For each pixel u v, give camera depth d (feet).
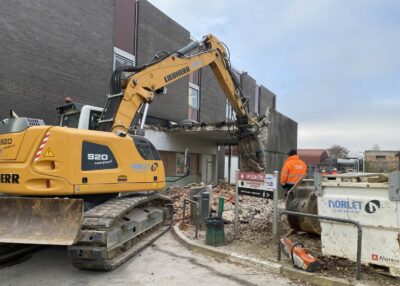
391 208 16.78
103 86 46.70
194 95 68.95
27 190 19.26
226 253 21.98
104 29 46.75
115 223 20.20
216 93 76.54
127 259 21.07
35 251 23.03
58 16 40.83
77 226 18.13
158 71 28.27
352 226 18.10
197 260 21.77
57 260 21.31
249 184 26.07
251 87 93.15
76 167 19.38
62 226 18.51
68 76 42.01
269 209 38.88
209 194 30.45
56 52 40.63
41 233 18.45
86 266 18.83
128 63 51.60
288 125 67.05
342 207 18.37
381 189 17.21
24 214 19.25
